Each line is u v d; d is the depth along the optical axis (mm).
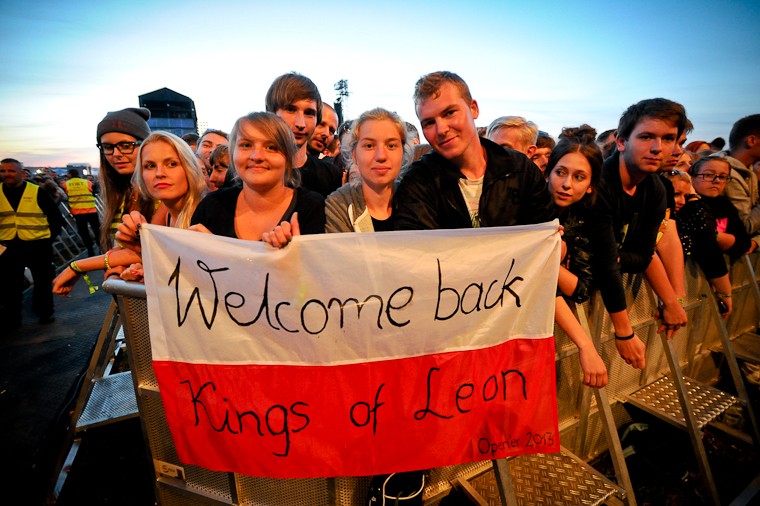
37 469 2592
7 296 4820
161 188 1939
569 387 2238
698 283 2828
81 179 8352
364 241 1331
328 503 1554
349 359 1397
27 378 3701
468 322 1427
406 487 1513
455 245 1371
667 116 1744
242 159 1556
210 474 1698
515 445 1521
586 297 1784
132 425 2959
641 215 2006
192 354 1430
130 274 1562
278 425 1435
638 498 2301
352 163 2264
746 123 3643
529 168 1614
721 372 3377
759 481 2324
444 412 1454
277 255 1325
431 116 1488
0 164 4688
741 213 3193
